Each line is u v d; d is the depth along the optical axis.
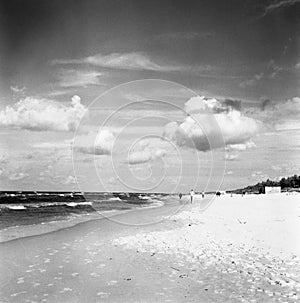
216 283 4.25
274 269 4.77
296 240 6.52
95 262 5.30
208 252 5.77
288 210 11.62
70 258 5.54
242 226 8.26
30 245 6.57
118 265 5.12
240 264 5.02
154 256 5.60
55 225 9.50
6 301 3.81
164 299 3.79
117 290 4.12
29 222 10.27
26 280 4.51
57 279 4.55
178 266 5.00
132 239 7.12
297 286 4.12
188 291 4.02
